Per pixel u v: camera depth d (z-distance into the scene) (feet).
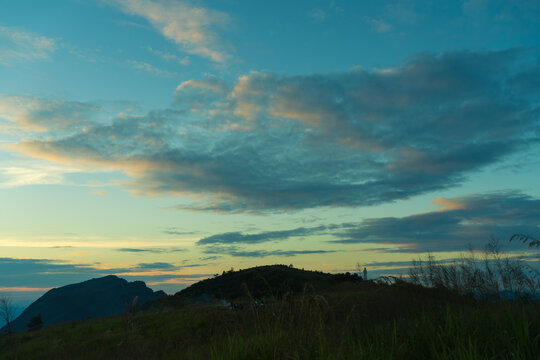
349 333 16.85
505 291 23.35
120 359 27.50
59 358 45.70
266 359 15.11
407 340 16.02
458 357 13.08
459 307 21.66
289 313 18.17
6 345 51.26
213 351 17.49
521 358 12.42
